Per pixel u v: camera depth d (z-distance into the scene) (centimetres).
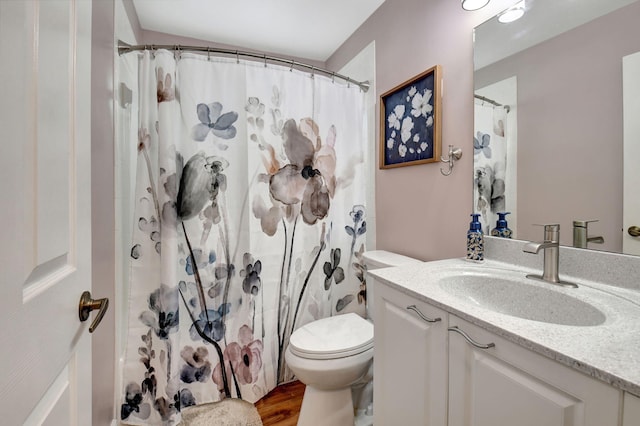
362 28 207
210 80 158
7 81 42
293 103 176
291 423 150
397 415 104
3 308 41
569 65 101
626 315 73
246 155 164
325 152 187
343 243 198
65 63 60
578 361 54
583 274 99
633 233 88
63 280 59
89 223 73
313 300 186
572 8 100
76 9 66
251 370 165
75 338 65
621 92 89
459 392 80
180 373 154
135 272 148
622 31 89
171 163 145
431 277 108
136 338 147
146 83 147
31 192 48
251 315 166
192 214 155
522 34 114
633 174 88
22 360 45
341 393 140
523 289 101
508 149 119
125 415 144
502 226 123
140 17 198
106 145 129
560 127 104
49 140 54
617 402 50
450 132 142
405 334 100
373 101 195
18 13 44
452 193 142
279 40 228
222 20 203
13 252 43
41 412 51
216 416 152
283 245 176
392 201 181
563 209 104
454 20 139
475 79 129
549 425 60
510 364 68
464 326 78
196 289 157
